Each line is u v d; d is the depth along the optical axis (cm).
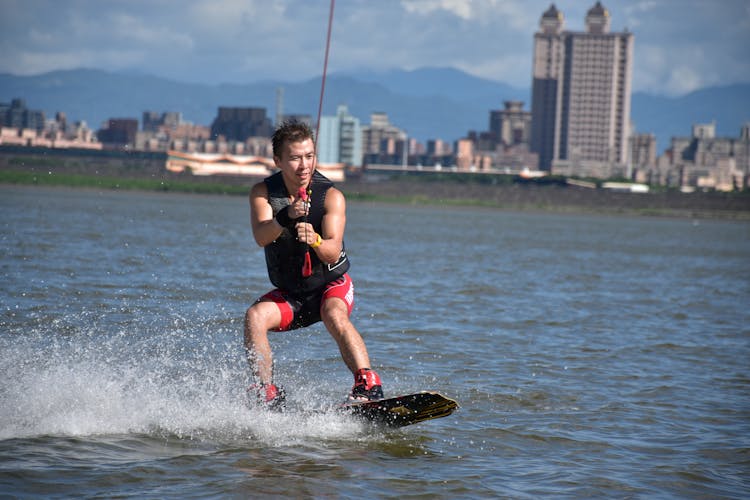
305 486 958
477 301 2817
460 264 4569
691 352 2005
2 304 2061
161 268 3262
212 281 2909
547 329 2264
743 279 4653
